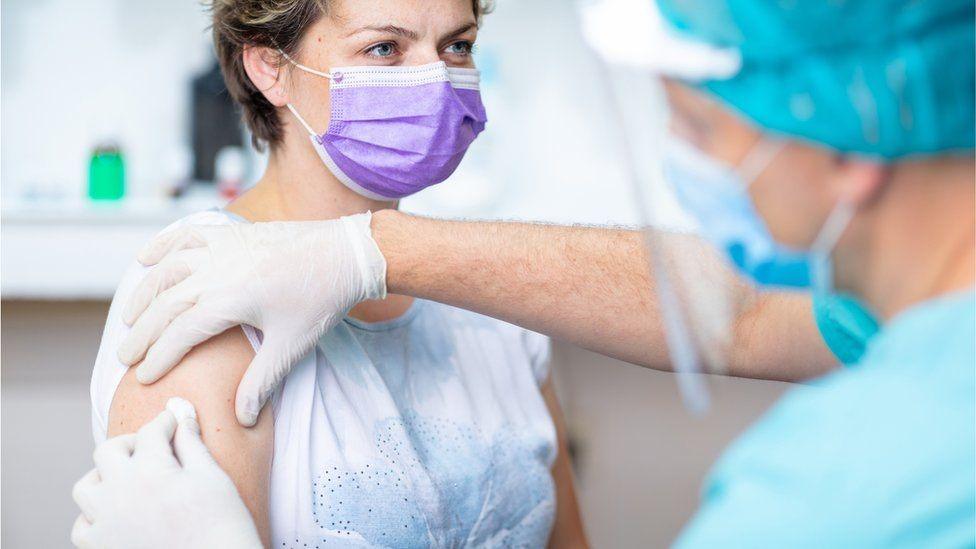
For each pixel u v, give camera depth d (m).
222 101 3.05
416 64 1.43
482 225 1.43
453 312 1.61
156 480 1.18
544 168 3.35
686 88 0.79
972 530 0.70
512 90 3.36
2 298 2.59
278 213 1.53
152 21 3.21
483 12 1.65
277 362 1.30
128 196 3.06
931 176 0.76
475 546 1.48
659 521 3.27
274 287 1.29
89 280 2.61
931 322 0.77
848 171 0.76
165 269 1.33
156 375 1.28
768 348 1.30
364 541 1.34
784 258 0.83
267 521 1.30
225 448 1.27
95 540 1.18
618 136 0.83
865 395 0.76
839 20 0.71
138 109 3.21
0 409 2.63
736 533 0.73
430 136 1.43
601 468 3.28
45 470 2.65
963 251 0.78
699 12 0.76
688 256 0.91
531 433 1.60
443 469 1.46
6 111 3.17
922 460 0.72
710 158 0.80
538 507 1.56
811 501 0.72
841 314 1.07
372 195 1.51
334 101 1.43
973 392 0.74
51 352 2.65
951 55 0.71
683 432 3.28
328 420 1.38
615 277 1.42
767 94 0.75
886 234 0.79
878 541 0.71
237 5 1.44
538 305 1.43
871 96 0.72
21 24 3.17
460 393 1.53
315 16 1.41
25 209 2.65
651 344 1.43
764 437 0.78
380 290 1.37
